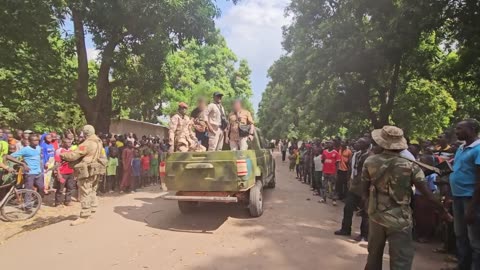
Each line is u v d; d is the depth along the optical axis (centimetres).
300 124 3756
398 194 397
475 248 438
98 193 1197
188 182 766
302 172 1669
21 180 916
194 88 2912
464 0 1242
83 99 1474
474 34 1239
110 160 1211
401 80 1981
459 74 1508
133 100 1692
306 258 576
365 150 690
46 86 1272
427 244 665
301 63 2103
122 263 550
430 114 2078
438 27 1341
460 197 476
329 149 1107
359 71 1792
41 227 763
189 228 756
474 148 462
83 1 1295
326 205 1033
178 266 539
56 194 980
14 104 1295
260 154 956
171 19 1355
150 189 1330
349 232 710
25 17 1069
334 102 2062
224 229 748
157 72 1560
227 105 977
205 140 952
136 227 758
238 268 532
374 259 421
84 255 584
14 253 594
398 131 411
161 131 3002
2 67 1123
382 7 1560
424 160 662
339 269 530
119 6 1310
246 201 887
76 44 1448
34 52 1184
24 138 960
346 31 1730
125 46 1523
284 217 859
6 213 850
